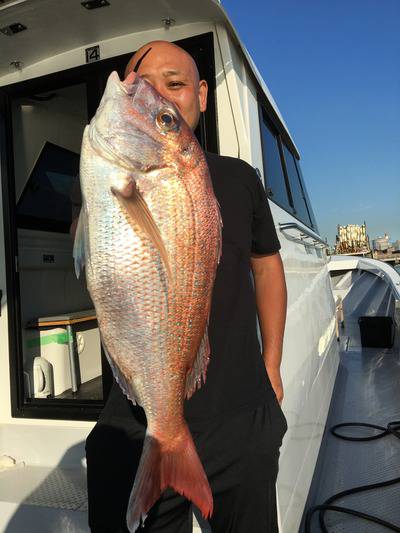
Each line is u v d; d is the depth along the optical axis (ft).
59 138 13.05
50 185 12.72
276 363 5.90
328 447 11.37
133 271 4.16
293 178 14.20
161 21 7.91
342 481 9.87
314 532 8.25
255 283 6.23
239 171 5.81
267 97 9.73
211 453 4.87
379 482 9.62
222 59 7.52
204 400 4.93
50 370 10.87
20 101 11.73
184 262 4.23
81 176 4.30
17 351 9.29
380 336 20.12
